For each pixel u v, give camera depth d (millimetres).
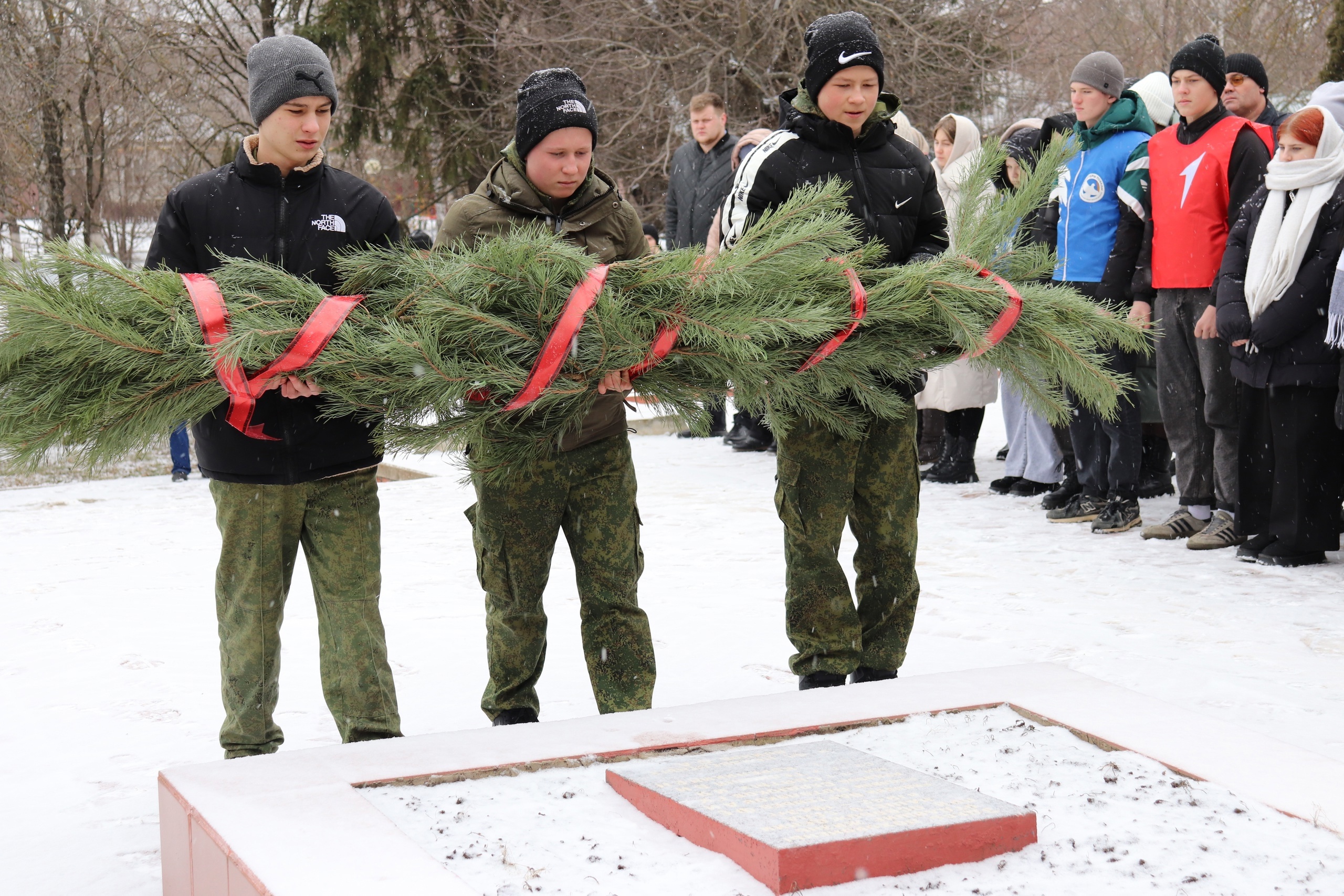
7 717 3996
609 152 21078
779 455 3734
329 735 3768
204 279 2914
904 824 2115
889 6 19984
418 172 22875
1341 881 2023
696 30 20312
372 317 2994
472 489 8664
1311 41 21812
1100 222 6449
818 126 3709
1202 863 2092
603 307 2922
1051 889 2031
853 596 4211
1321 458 5535
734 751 2549
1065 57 22750
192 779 2369
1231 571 5547
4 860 2859
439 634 4906
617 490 3365
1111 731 2646
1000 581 5492
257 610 3119
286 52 3033
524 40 22078
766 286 3102
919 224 3873
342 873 1946
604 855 2146
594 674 3418
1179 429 6262
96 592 5844
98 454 2928
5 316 2740
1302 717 3627
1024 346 3453
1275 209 5406
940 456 9141
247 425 2939
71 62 17703
